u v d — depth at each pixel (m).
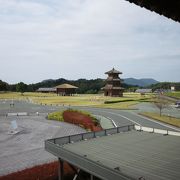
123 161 14.67
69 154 15.37
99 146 18.27
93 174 13.15
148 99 107.06
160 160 14.77
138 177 12.11
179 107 78.69
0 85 188.75
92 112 67.31
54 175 18.98
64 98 122.81
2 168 23.38
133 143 19.02
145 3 6.19
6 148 30.81
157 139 20.34
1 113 69.12
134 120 52.34
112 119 54.03
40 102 104.56
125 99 103.50
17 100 123.31
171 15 6.68
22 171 19.58
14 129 41.81
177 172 12.77
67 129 43.19
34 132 40.75
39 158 26.50
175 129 41.34
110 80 125.62
